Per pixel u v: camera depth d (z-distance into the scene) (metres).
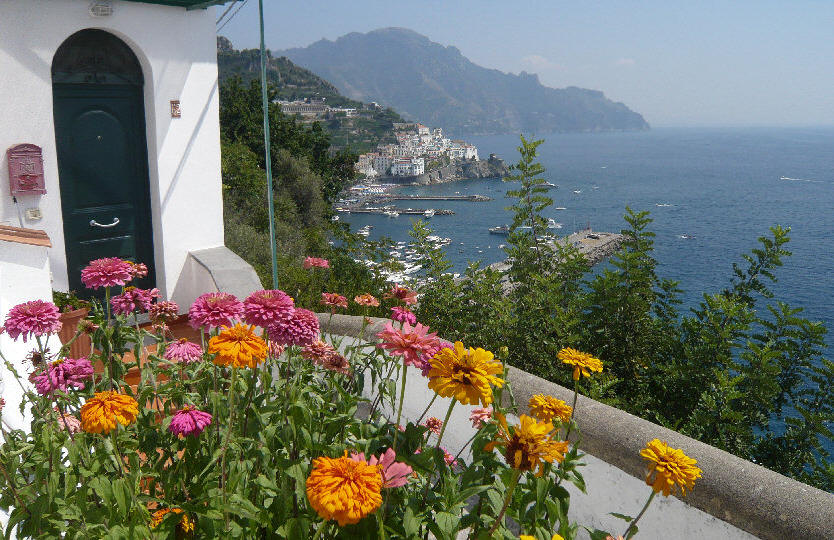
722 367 4.05
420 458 1.85
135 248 6.36
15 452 1.94
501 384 1.67
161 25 6.02
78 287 6.04
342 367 2.48
